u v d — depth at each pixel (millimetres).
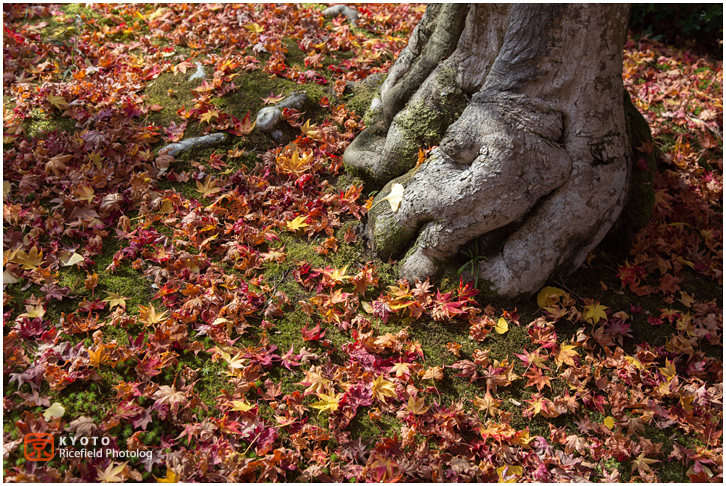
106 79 2262
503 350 1815
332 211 2031
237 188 2037
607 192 1847
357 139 2154
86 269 1855
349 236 1979
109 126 2115
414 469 1629
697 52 2871
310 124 2232
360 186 2076
